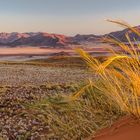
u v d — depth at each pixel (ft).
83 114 18.85
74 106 19.67
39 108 22.04
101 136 13.89
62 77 102.99
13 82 91.40
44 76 108.99
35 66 163.02
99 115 18.16
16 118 32.22
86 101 19.20
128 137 12.13
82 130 18.45
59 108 20.67
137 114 13.82
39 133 26.78
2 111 35.86
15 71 131.75
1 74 118.01
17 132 28.71
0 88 53.47
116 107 17.42
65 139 19.47
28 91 50.16
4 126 30.37
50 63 161.58
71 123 19.62
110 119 16.79
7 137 28.12
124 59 13.96
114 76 15.97
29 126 28.94
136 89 13.97
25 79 100.32
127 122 13.69
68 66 150.71
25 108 33.40
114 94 15.97
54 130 21.03
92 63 14.30
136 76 13.85
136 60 13.71
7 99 42.68
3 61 176.86
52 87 51.24
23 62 172.86
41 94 46.93
